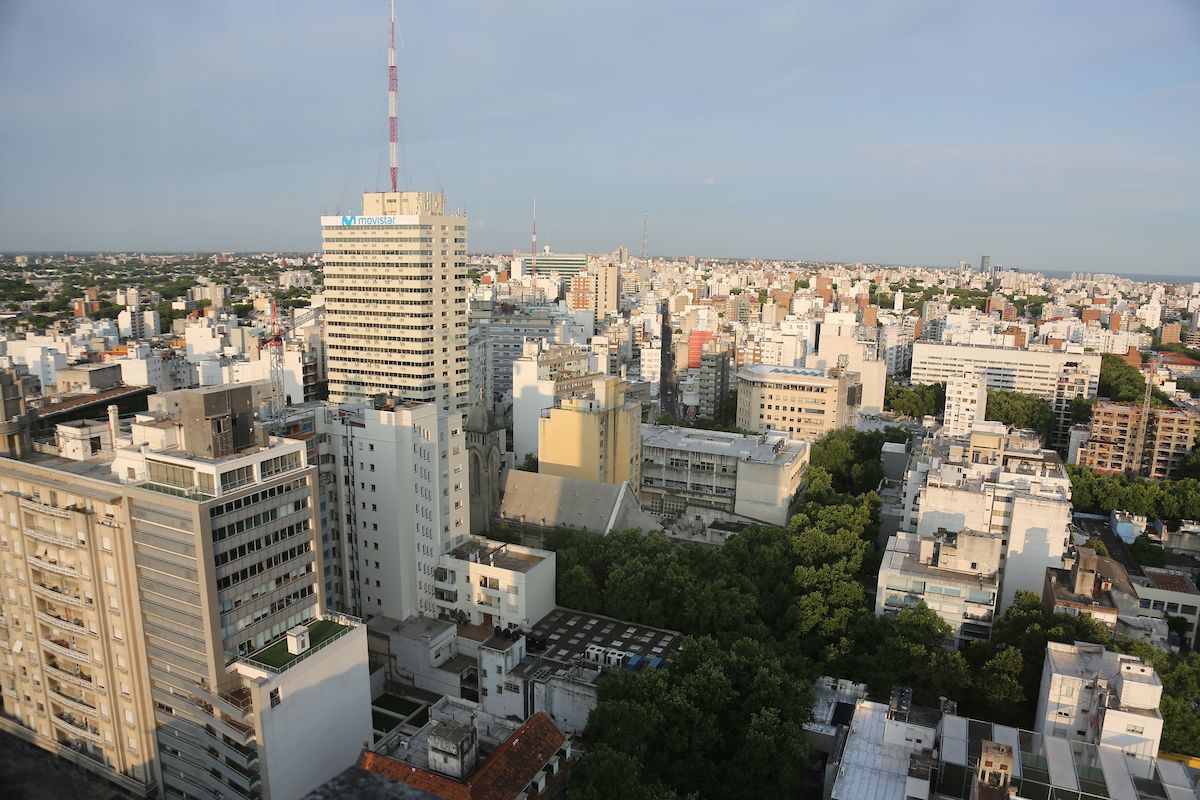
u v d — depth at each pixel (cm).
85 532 11981
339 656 12362
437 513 17238
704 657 14000
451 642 16725
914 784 10519
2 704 14375
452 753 10762
